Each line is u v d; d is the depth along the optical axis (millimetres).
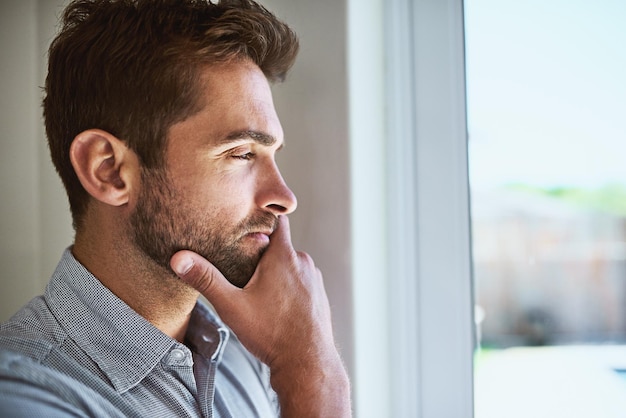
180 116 917
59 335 882
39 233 1068
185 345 1019
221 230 948
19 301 1060
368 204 1190
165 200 923
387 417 1246
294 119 1168
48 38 1073
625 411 1212
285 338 990
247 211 967
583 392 1229
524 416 1252
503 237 1252
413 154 1256
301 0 1157
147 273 930
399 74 1249
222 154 937
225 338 1025
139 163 917
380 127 1231
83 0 951
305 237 1167
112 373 881
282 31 999
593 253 1218
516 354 1251
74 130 943
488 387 1259
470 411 1253
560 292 1233
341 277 1146
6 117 1063
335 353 1016
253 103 952
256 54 963
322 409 978
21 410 768
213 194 937
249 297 973
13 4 1069
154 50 911
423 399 1257
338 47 1141
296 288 1006
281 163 1177
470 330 1256
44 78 1073
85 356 881
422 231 1256
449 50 1248
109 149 917
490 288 1257
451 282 1257
